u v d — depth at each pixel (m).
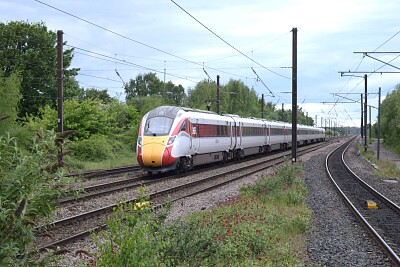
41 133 4.38
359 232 12.08
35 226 4.38
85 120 35.41
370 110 83.19
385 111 84.81
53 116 34.41
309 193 19.50
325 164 35.16
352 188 22.27
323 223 13.22
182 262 7.49
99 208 13.75
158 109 24.97
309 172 28.72
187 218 12.26
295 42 32.12
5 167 4.05
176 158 23.86
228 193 18.53
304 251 9.97
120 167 30.17
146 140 23.78
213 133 29.39
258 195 17.20
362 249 10.26
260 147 44.97
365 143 57.19
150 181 21.38
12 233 4.03
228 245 8.75
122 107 45.47
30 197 4.08
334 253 9.86
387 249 9.80
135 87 108.88
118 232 5.69
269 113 92.19
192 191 18.88
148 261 4.97
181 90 110.19
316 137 87.56
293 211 14.88
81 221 12.32
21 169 4.00
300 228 11.85
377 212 15.70
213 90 69.38
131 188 19.03
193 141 25.88
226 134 32.25
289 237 11.05
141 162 23.77
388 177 29.62
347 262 9.15
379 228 12.93
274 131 49.31
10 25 46.31
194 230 8.34
